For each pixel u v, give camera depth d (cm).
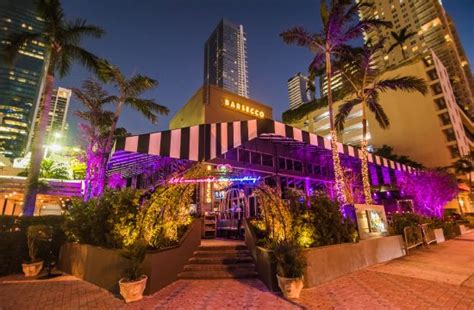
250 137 995
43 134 1141
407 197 2417
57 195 1647
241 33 18600
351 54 1395
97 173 1433
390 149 4034
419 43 7506
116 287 591
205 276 695
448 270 783
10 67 1220
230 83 16838
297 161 1533
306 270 620
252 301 521
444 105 3994
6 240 800
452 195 2070
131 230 664
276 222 740
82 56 1311
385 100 4584
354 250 809
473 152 3569
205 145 882
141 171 1479
